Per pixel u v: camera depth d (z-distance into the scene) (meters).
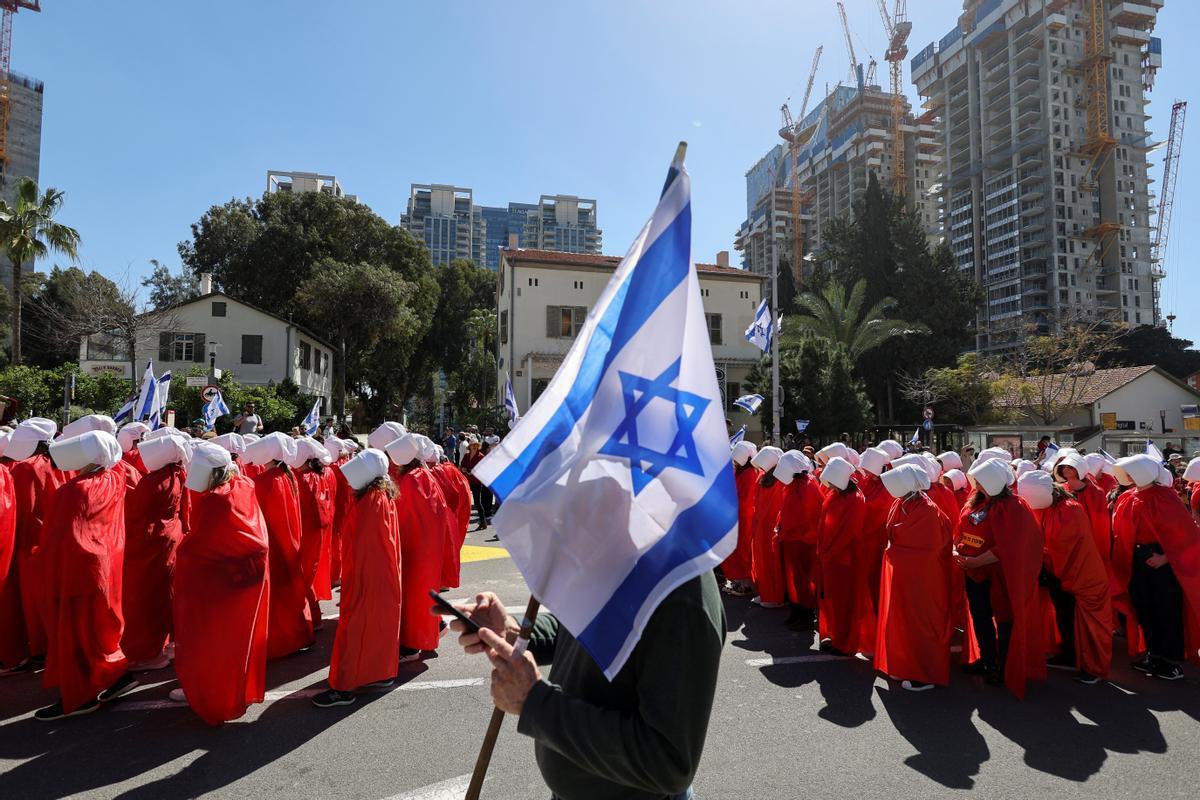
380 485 5.62
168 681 5.78
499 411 32.84
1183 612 6.25
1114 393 35.03
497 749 4.62
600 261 34.59
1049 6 113.44
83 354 31.20
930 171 141.50
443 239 165.88
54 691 5.57
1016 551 5.79
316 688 5.71
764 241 162.25
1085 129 112.94
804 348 31.14
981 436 25.80
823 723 5.17
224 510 4.89
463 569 10.58
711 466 1.81
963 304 43.22
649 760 1.59
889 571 6.05
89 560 4.98
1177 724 5.20
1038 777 4.35
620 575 1.70
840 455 8.64
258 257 39.81
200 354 34.12
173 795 4.00
